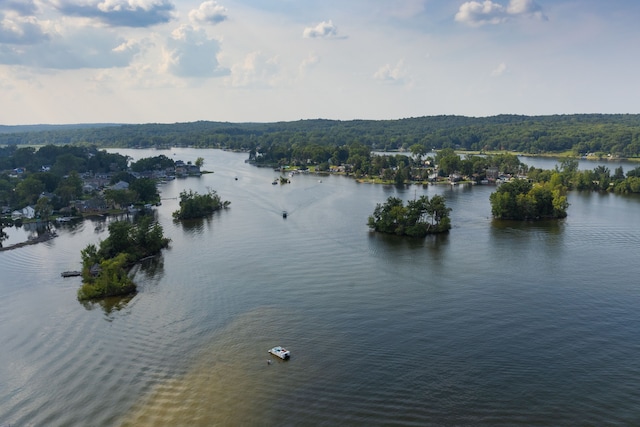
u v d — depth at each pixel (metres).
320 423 99.81
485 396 107.69
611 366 118.69
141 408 105.62
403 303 157.75
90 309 158.50
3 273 197.00
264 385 112.50
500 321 143.62
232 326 142.62
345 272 188.75
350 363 121.69
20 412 105.75
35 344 135.12
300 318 147.50
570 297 160.25
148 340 135.50
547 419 99.94
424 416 101.56
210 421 100.81
